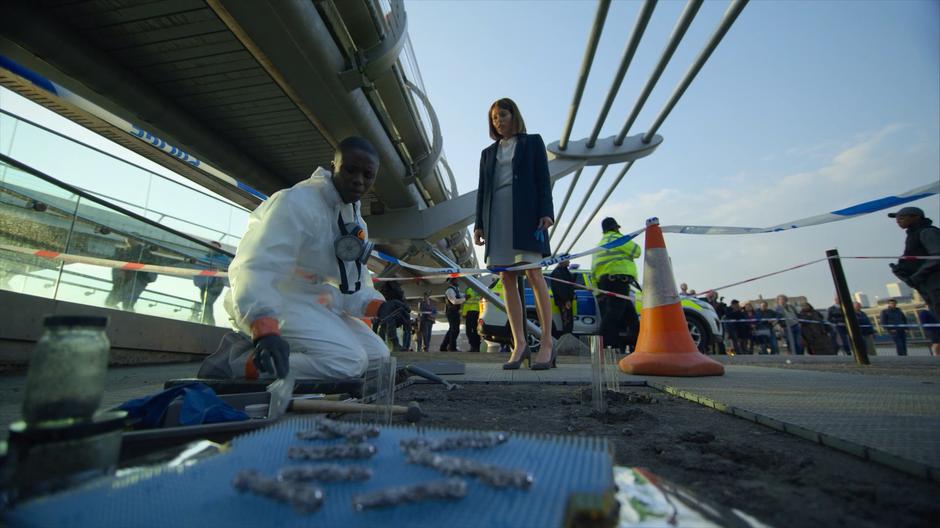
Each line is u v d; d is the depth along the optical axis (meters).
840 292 5.56
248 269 1.73
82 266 5.01
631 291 6.80
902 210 4.64
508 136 3.84
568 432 1.52
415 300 21.09
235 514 0.59
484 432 0.87
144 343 5.63
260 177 8.18
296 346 2.05
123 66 5.45
